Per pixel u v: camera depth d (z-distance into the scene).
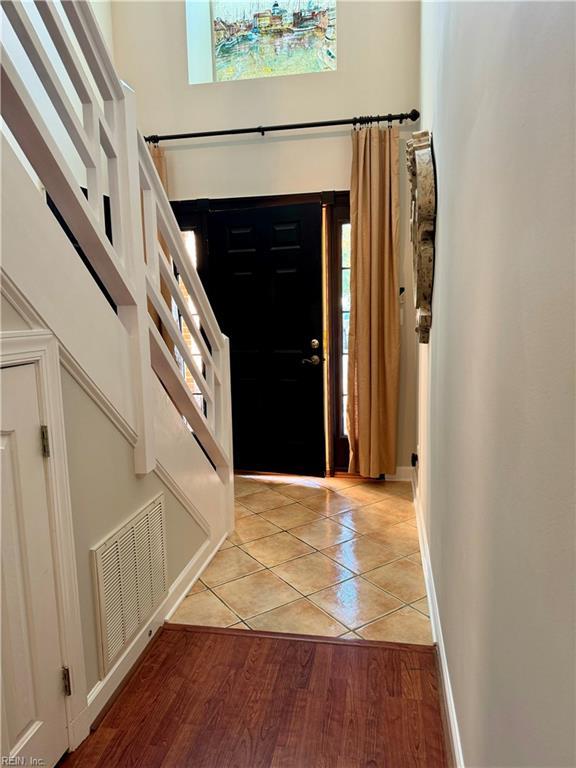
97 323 1.70
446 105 1.92
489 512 1.12
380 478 4.10
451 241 1.77
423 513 2.95
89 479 1.69
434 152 2.39
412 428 4.04
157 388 2.20
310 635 2.14
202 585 2.55
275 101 3.92
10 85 1.27
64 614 1.52
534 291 0.79
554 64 0.69
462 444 1.52
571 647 0.64
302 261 3.96
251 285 4.10
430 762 1.53
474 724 1.26
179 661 1.98
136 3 3.97
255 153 4.00
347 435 4.21
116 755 1.55
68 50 1.55
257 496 3.79
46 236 1.44
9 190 1.30
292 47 3.98
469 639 1.35
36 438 1.41
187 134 3.99
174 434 2.38
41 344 1.42
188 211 4.13
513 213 0.92
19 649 1.35
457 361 1.63
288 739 1.61
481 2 1.23
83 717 1.61
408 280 3.91
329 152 3.91
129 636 1.92
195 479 2.62
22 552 1.36
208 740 1.61
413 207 2.46
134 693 1.81
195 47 4.03
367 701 1.77
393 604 2.38
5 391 1.30
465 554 1.44
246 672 1.92
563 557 0.67
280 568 2.72
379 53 3.77
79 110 3.46
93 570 1.69
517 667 0.88
